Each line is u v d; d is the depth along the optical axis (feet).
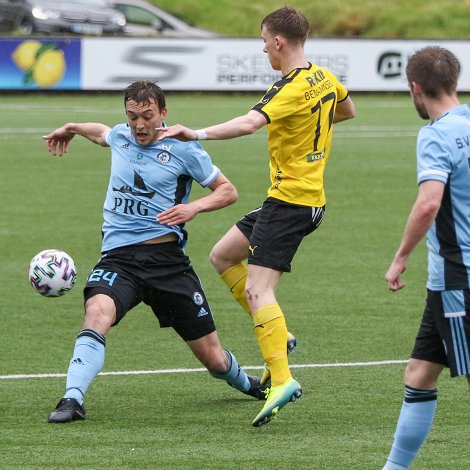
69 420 66.95
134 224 70.85
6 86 303.68
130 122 69.72
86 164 198.59
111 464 59.11
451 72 55.36
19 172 186.80
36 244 130.00
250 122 66.64
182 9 411.34
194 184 180.55
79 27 338.13
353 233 139.74
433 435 65.41
